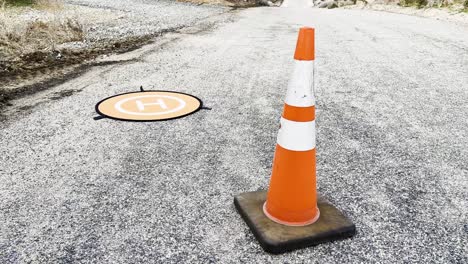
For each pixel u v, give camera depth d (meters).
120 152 3.18
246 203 2.36
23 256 1.95
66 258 1.94
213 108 4.33
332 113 4.27
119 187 2.63
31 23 8.55
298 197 2.12
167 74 5.80
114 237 2.11
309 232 2.08
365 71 6.28
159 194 2.55
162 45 8.27
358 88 5.29
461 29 11.83
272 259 1.96
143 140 3.43
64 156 3.09
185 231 2.17
